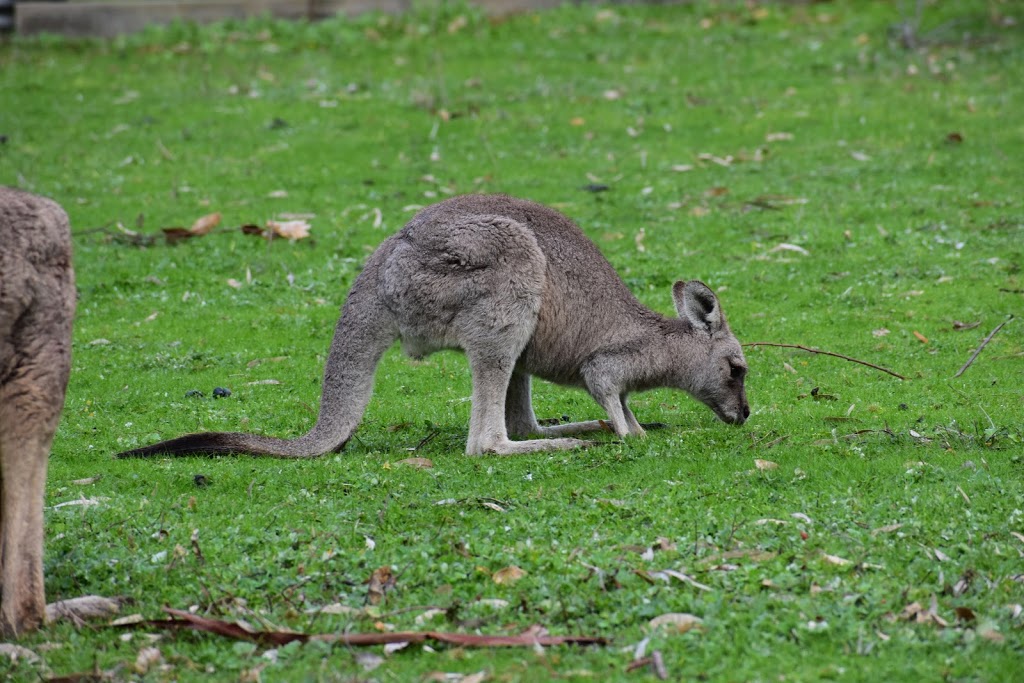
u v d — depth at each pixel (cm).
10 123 2339
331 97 2500
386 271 1110
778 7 2964
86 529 877
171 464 1061
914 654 683
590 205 1914
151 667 680
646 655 686
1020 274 1593
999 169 1978
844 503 908
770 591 758
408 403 1300
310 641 696
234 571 798
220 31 2903
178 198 1983
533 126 2289
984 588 759
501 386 1116
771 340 1440
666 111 2361
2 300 676
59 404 704
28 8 2939
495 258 1101
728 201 1914
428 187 2014
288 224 1825
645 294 1600
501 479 1014
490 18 2969
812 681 656
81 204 1953
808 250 1719
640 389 1197
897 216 1819
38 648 689
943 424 1133
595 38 2827
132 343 1478
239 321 1555
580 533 862
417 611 748
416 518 902
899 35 2733
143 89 2575
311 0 2984
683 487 957
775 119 2284
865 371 1330
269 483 998
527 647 699
